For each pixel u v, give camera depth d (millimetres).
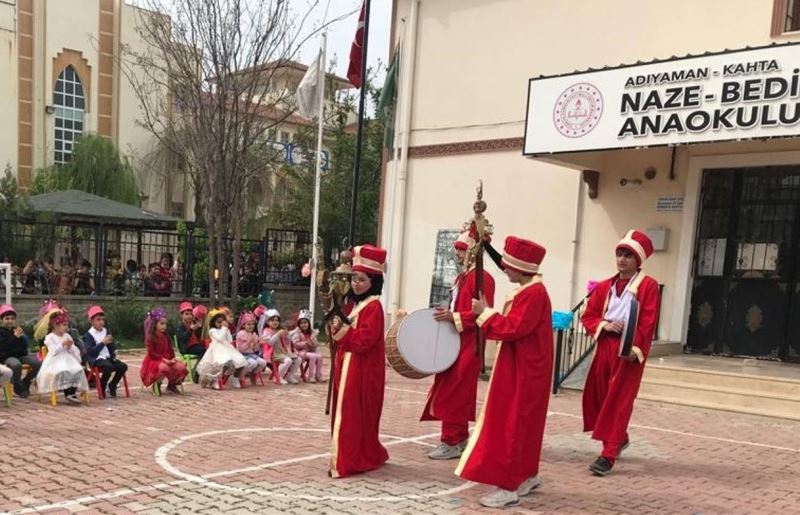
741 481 6070
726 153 11398
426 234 14945
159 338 9758
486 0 14164
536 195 13367
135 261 20641
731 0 11242
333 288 5770
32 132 32406
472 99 14320
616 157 12391
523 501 5277
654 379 10281
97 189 30203
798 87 8844
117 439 6973
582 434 7820
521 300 5113
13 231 16828
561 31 13125
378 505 5086
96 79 34188
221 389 10258
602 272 12508
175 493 5250
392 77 15711
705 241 11797
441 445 6570
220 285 16156
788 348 10945
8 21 31453
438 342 6238
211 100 15383
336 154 25188
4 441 6785
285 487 5461
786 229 11055
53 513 4777
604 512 5102
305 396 9961
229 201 15906
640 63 10164
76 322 15578
